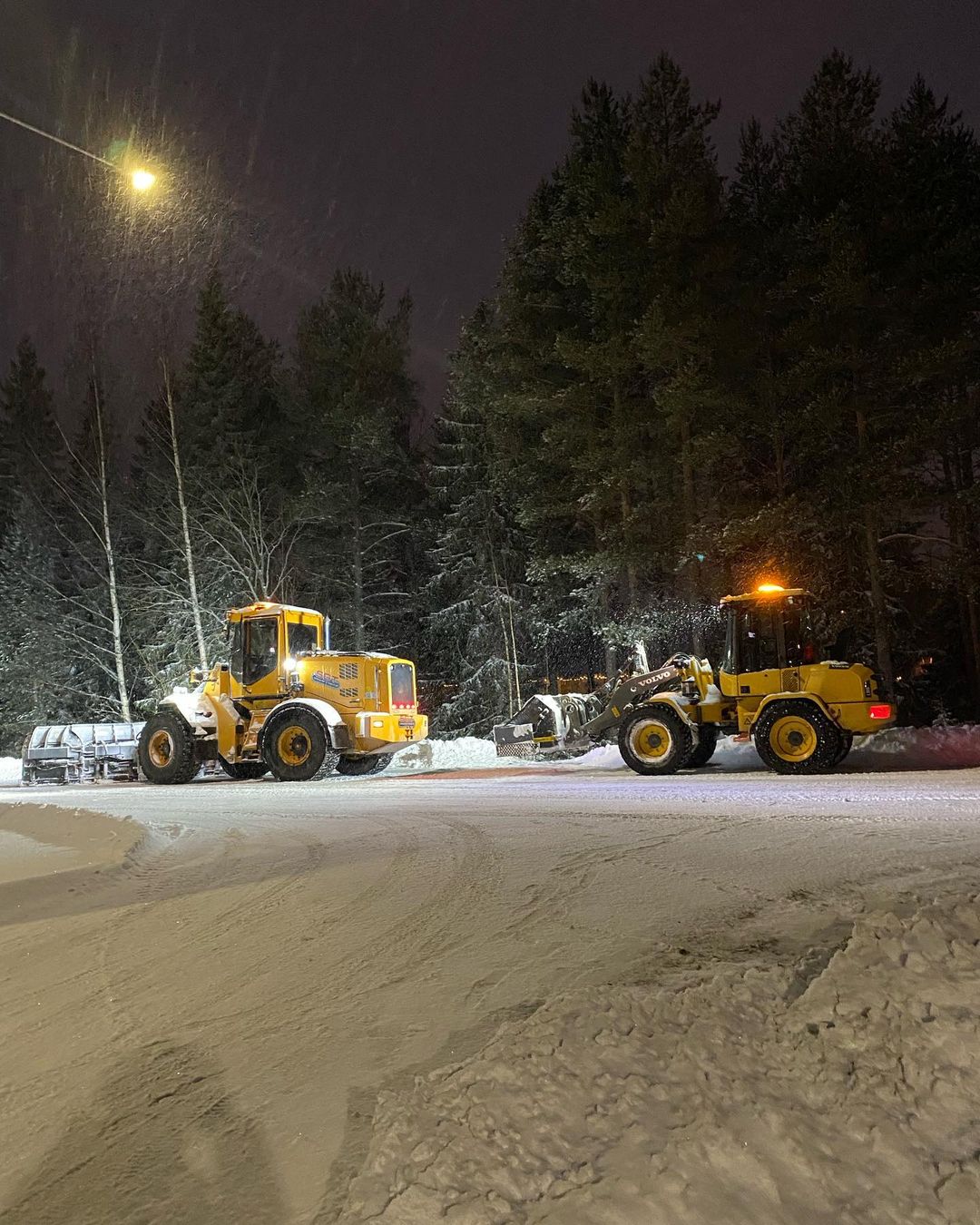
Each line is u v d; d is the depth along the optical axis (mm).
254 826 10312
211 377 31797
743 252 20750
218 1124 3305
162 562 34438
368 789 14234
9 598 36688
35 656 35500
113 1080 3732
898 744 15266
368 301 31172
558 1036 3424
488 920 5570
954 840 7258
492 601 29031
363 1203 2688
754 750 16297
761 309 20016
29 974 5156
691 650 23016
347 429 29922
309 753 16453
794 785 11734
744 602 14914
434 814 10438
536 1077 3166
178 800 13602
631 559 21234
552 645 29719
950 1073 3008
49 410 42750
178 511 28750
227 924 5922
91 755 20719
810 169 20359
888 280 19516
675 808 9781
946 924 3918
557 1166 2725
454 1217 2559
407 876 6980
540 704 17859
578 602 27078
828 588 19812
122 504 31172
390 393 32719
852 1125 2838
